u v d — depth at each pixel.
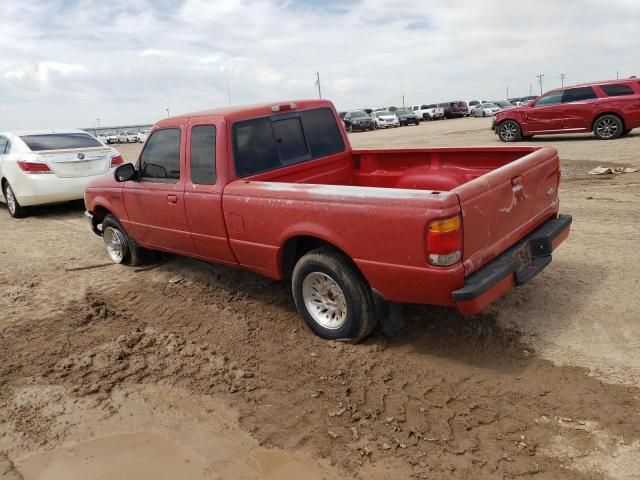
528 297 4.56
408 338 4.07
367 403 3.32
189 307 5.09
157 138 5.13
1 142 10.34
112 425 3.33
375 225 3.44
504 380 3.44
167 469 2.88
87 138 10.37
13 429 3.36
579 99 16.09
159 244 5.64
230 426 3.21
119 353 4.22
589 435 2.87
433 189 5.27
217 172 4.50
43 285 6.01
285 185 4.04
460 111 48.66
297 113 5.11
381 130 36.59
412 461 2.78
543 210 4.33
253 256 4.42
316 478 2.72
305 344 4.15
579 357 3.61
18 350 4.42
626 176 9.67
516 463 2.71
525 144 16.06
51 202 9.60
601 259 5.34
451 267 3.23
